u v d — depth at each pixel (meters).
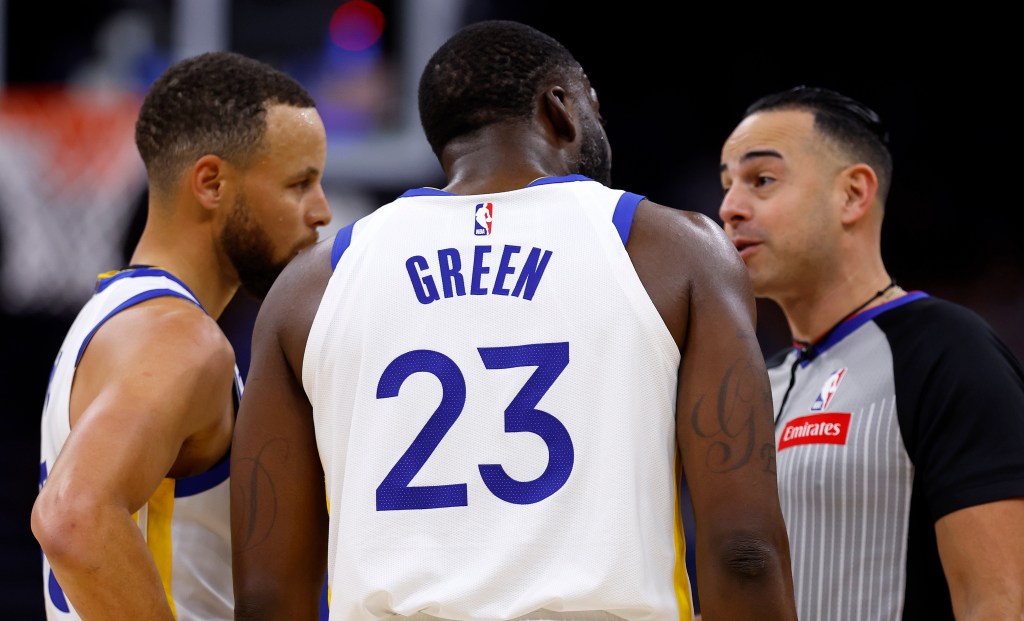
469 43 5.61
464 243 5.16
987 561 6.36
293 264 5.48
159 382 5.89
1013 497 6.41
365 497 4.95
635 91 37.31
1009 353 7.15
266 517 5.18
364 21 34.16
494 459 4.86
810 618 7.14
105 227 30.50
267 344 5.35
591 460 4.82
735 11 37.06
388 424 4.98
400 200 5.41
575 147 5.64
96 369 6.21
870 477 7.05
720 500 4.72
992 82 35.66
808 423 7.52
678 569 4.93
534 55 5.59
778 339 29.11
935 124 35.72
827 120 7.96
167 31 33.97
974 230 34.22
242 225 7.18
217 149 7.06
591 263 5.01
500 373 4.93
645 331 4.92
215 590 6.60
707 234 5.14
